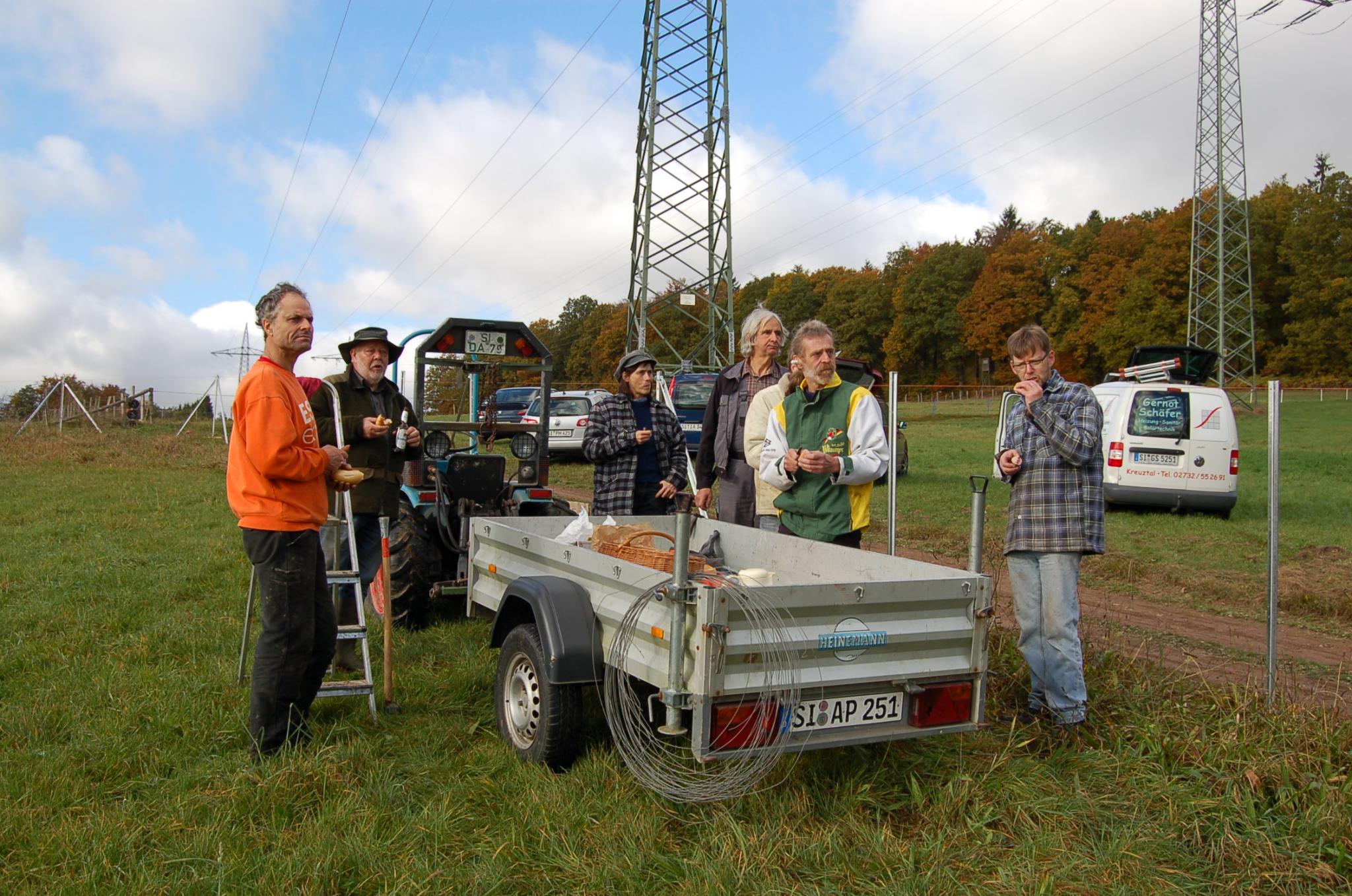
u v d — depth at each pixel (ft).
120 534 32.45
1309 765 12.17
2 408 127.44
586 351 280.72
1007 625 19.71
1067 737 13.51
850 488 14.89
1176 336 191.21
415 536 19.90
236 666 16.29
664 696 10.61
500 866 9.92
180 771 12.14
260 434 12.46
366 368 17.72
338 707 14.76
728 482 18.39
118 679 15.64
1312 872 10.21
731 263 87.56
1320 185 245.86
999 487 51.24
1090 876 10.11
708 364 89.66
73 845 10.03
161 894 9.23
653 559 13.65
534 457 21.65
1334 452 79.77
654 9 87.40
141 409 123.54
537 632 12.91
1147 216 243.19
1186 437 37.91
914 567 12.81
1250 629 21.61
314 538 13.17
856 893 9.75
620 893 9.66
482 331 21.33
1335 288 179.93
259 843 10.28
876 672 11.21
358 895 9.49
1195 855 10.77
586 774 12.03
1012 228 279.49
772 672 10.67
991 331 225.35
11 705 14.55
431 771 12.49
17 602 21.52
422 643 18.54
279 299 12.85
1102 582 27.04
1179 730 13.46
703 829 10.88
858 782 12.01
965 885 9.86
